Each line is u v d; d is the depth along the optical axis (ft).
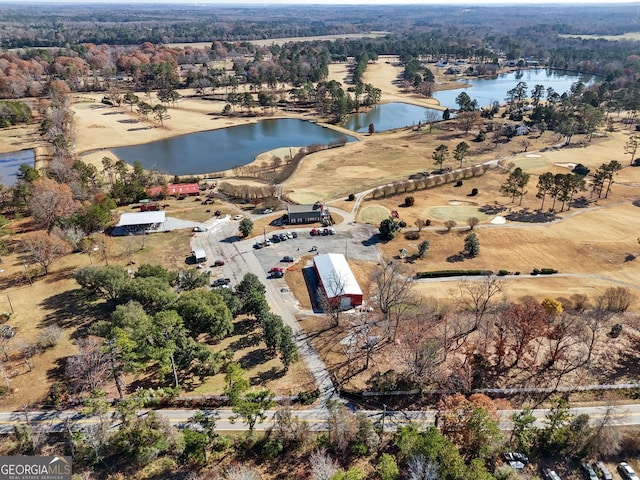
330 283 289.53
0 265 324.80
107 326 235.61
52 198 367.45
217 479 167.84
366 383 222.89
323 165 560.20
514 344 247.09
